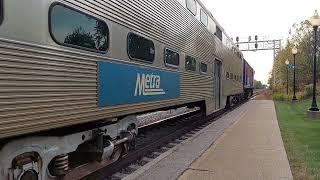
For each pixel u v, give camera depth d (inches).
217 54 740.7
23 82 192.7
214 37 706.2
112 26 289.3
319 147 432.1
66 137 248.5
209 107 652.1
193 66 532.1
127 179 298.7
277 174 309.4
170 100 424.5
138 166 347.6
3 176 194.5
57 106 219.5
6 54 182.2
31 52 199.5
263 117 812.0
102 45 273.9
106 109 277.3
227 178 297.7
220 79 780.6
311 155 386.3
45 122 208.2
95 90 263.4
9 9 184.9
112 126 308.5
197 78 555.2
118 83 297.1
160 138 479.5
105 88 276.4
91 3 259.1
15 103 186.7
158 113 490.0
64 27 229.0
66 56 230.8
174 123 654.5
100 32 271.1
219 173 313.4
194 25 539.8
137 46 335.6
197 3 562.9
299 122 706.2
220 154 392.2
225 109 970.7
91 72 258.8
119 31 300.5
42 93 206.8
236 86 1122.0
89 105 254.7
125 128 334.6
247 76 1694.1
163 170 323.9
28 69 196.5
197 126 645.3
